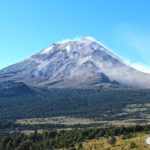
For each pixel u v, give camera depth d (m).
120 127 196.88
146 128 193.38
